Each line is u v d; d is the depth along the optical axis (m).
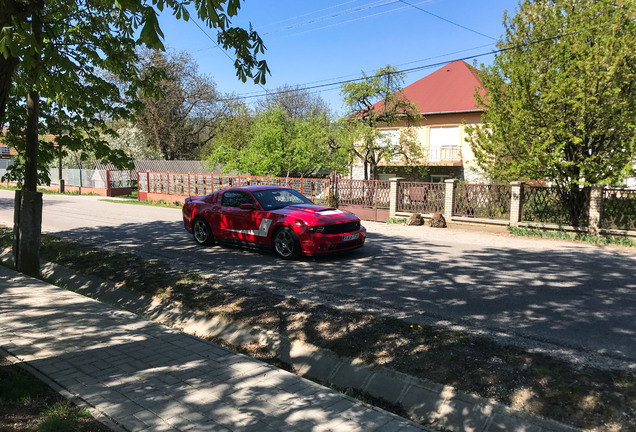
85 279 7.85
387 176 30.47
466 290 6.63
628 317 5.36
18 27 3.81
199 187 23.34
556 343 4.48
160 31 3.46
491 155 15.34
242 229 9.69
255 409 3.27
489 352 4.16
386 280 7.24
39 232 8.38
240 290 6.51
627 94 11.83
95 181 33.62
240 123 43.72
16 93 8.19
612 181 12.14
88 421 3.03
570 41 12.11
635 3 11.67
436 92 30.38
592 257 9.35
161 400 3.38
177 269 7.99
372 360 4.15
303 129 25.52
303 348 4.57
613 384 3.48
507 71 13.44
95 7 7.18
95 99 7.84
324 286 6.84
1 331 4.95
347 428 3.04
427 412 3.46
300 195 10.39
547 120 12.33
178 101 40.59
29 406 3.25
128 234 12.53
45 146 8.91
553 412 3.16
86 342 4.66
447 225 14.74
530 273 7.78
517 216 13.38
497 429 3.14
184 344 4.66
